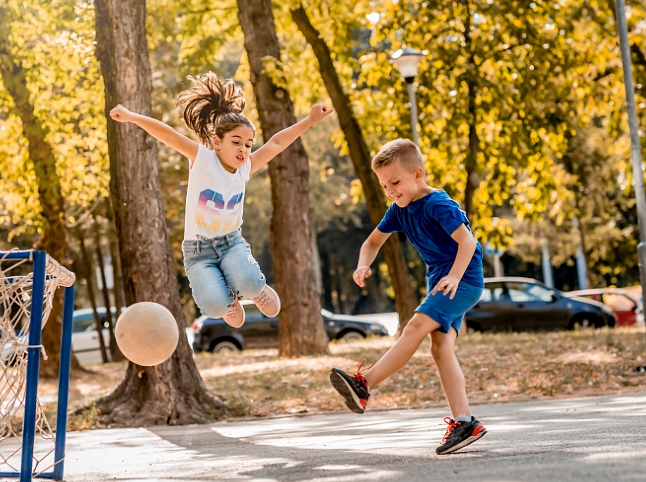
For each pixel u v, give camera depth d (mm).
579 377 16531
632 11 28750
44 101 26938
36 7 25047
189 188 7594
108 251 42812
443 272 7230
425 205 7180
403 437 9359
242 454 8672
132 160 15094
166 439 11766
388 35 29219
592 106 30812
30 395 6457
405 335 7035
